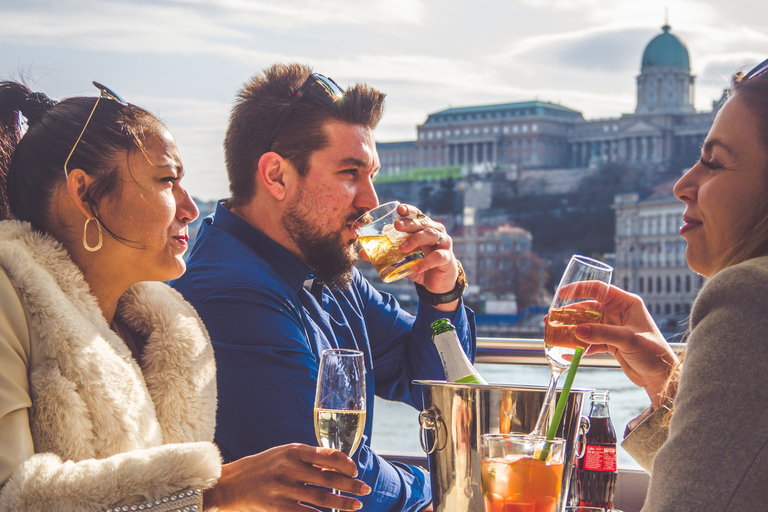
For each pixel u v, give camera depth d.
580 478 1.15
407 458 1.63
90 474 0.80
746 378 0.68
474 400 0.91
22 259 0.90
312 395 1.20
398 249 1.37
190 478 0.82
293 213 1.36
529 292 57.72
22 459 0.82
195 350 1.08
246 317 1.22
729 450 0.67
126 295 1.09
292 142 1.35
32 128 1.01
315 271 1.40
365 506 1.19
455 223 61.00
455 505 0.93
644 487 1.46
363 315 1.60
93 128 0.99
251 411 1.18
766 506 0.65
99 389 0.90
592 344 1.04
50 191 0.99
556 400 0.93
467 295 57.97
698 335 0.73
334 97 1.36
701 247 0.92
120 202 1.00
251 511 0.84
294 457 0.84
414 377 1.57
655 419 1.01
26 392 0.86
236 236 1.38
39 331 0.89
